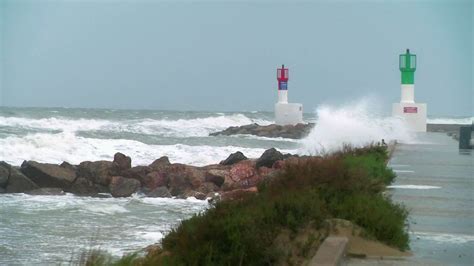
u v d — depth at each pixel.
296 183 17.31
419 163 32.06
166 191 36.53
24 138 50.00
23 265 20.39
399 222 15.41
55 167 37.31
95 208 31.61
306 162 19.08
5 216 28.80
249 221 13.73
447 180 25.59
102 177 37.31
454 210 19.14
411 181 25.22
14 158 46.97
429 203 20.27
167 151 55.09
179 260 13.41
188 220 15.88
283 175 18.22
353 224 14.89
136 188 36.81
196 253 13.23
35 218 28.53
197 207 32.53
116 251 21.03
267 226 13.91
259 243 12.98
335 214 15.53
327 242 13.73
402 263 13.23
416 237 15.67
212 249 13.14
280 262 12.75
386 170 24.95
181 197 35.78
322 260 12.58
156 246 16.36
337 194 16.70
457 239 15.46
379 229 14.77
